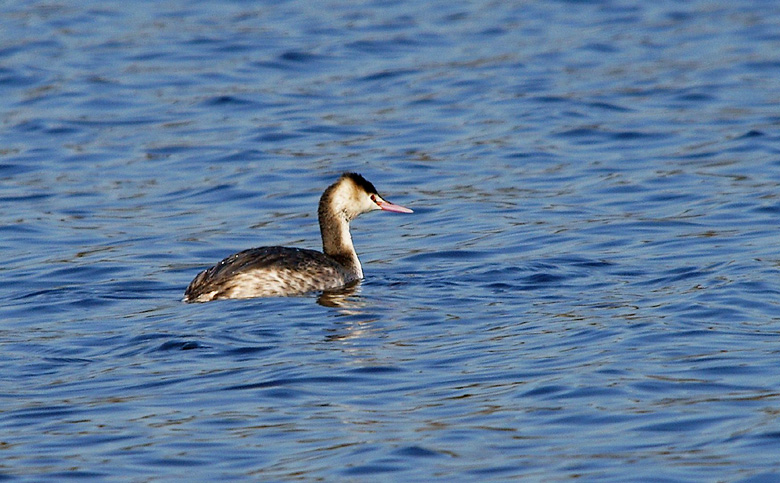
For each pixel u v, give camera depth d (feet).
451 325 43.86
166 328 43.93
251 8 123.44
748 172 69.87
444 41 108.58
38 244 60.08
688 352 39.40
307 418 34.58
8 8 123.75
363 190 53.31
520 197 66.85
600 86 92.17
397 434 33.09
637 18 117.39
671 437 32.27
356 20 116.88
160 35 110.83
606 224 60.70
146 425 34.24
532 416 34.17
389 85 94.12
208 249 58.80
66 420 34.83
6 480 30.58
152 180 72.13
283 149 78.02
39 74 97.40
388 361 39.55
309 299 48.08
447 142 78.84
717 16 117.08
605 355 39.37
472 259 55.52
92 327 44.78
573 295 47.96
